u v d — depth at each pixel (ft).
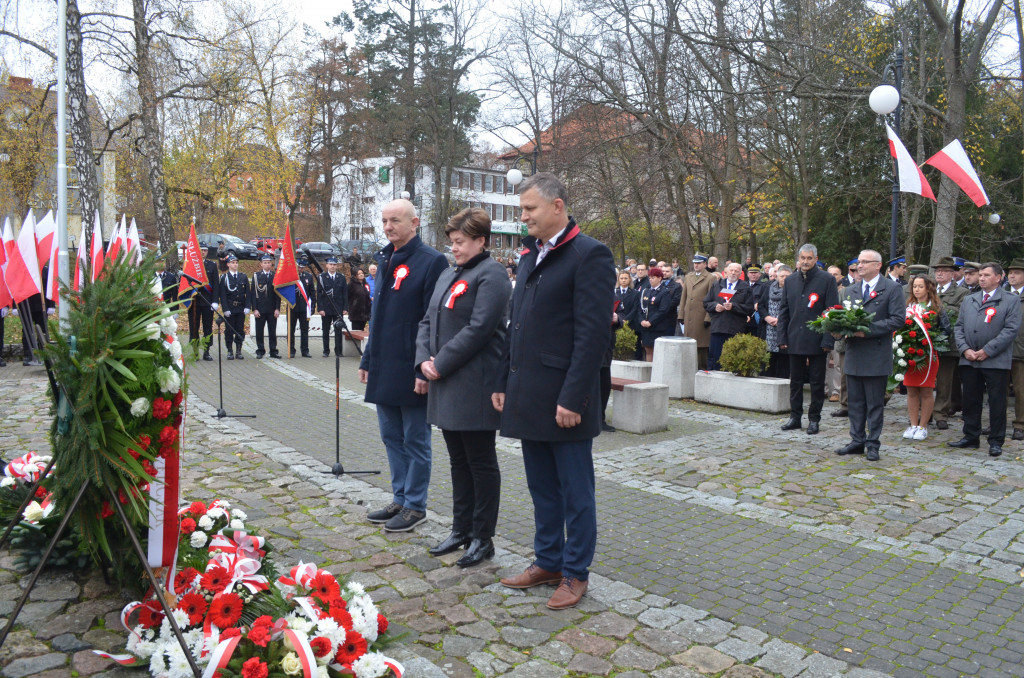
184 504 14.94
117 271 10.91
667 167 75.05
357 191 130.72
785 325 28.30
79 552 12.61
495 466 14.74
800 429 28.45
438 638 11.69
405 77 120.37
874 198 66.59
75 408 10.26
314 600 10.53
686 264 87.35
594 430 12.88
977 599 13.75
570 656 11.23
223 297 46.29
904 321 23.59
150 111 64.85
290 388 36.55
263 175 94.17
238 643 9.63
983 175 62.34
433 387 14.74
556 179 12.78
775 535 16.88
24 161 67.92
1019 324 24.40
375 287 16.92
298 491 19.07
